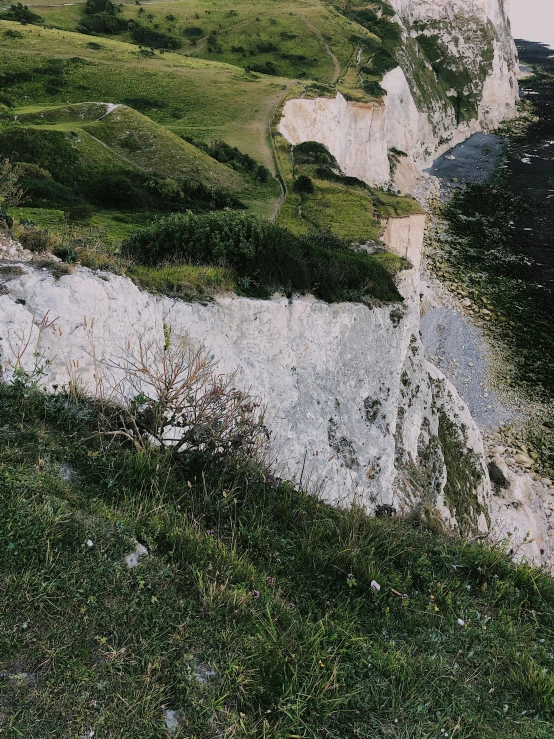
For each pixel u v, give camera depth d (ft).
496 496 87.04
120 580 17.02
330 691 16.60
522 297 142.31
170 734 14.06
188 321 44.70
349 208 118.83
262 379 51.88
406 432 72.28
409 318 75.46
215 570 19.36
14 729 12.91
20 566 16.30
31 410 22.67
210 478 25.12
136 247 55.11
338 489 55.42
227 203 121.19
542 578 26.81
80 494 20.08
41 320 28.17
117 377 31.01
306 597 21.18
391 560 24.81
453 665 19.43
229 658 16.29
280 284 56.59
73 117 148.25
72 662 14.56
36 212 87.86
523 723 17.74
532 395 109.60
